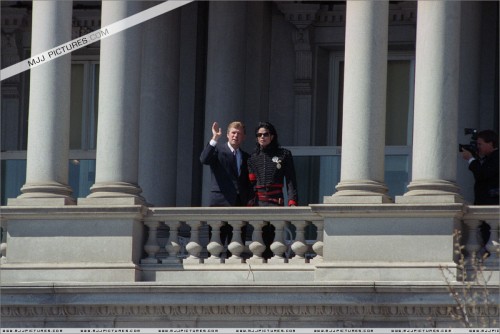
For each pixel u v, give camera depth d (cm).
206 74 5534
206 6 5600
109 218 4581
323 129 5662
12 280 4594
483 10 5381
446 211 4366
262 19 5584
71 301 4488
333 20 5656
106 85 4684
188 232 4900
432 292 4300
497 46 5366
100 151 4669
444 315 4303
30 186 4666
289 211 4519
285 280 4475
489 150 4534
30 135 4703
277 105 5656
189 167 5509
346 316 4362
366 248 4422
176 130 5369
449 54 4469
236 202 4653
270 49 5662
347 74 4519
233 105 5409
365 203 4425
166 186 5272
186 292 4438
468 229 4422
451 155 4456
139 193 4672
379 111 4500
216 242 4569
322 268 4428
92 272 4559
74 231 4600
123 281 4522
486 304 4169
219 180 4659
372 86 4494
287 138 5644
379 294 4331
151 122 5278
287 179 4609
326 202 4469
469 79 4953
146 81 5303
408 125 5597
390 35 5591
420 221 4397
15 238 4631
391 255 4400
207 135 5406
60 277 4572
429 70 4469
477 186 4556
